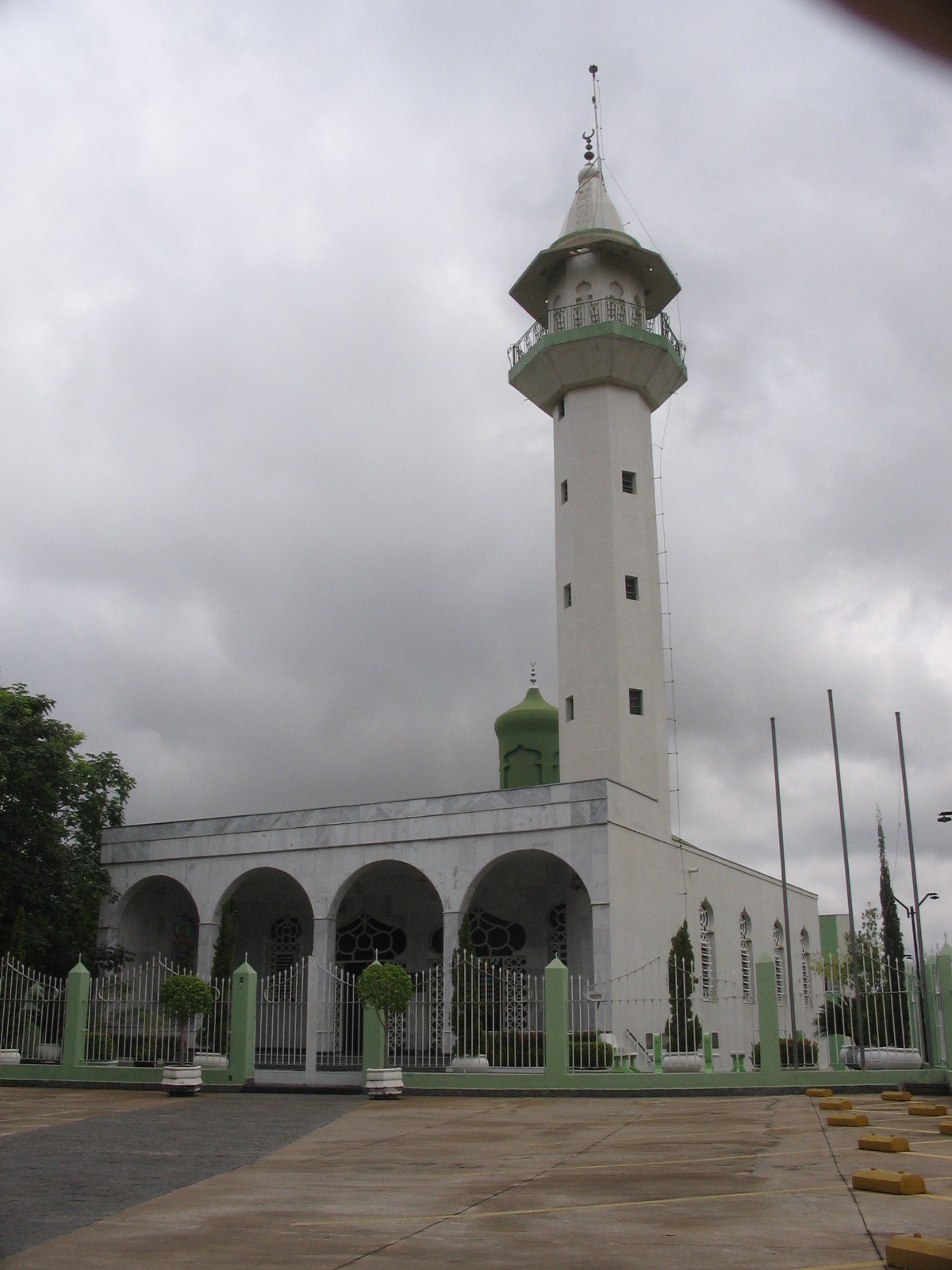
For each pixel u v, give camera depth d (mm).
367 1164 14602
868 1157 14219
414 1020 32125
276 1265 8336
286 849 39719
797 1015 53125
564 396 45500
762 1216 10227
